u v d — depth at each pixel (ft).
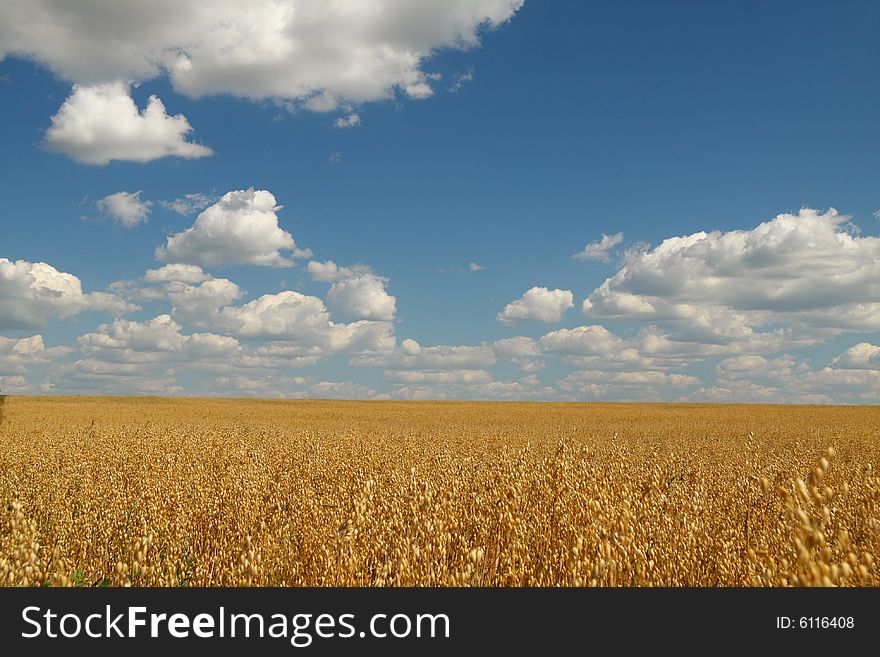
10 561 19.56
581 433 113.29
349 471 41.70
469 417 185.37
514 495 26.45
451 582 18.12
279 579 22.26
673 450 67.31
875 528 19.19
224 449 57.98
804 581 9.86
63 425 112.06
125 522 29.68
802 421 165.17
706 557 21.50
